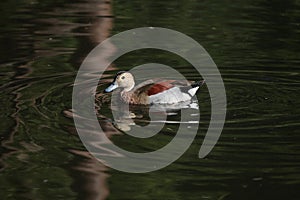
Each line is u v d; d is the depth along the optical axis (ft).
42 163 35.76
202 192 32.45
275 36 68.39
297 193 32.09
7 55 59.98
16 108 44.57
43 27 70.95
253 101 46.98
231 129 40.73
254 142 38.47
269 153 36.88
